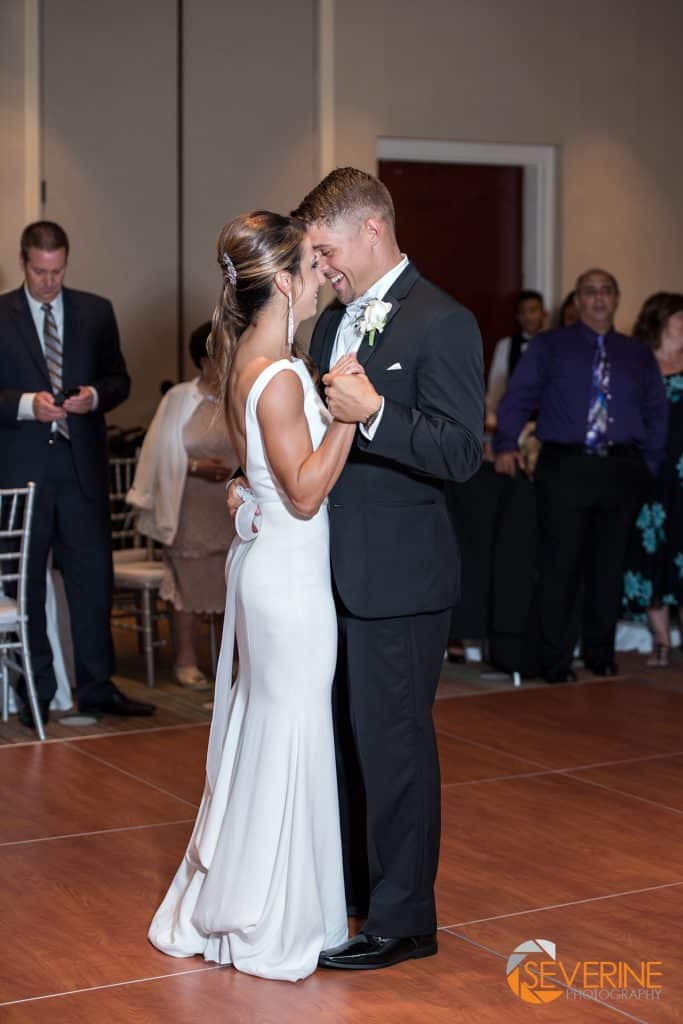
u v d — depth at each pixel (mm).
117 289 7852
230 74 7926
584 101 8539
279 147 8047
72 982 3072
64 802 4406
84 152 7707
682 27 8766
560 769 4801
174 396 5871
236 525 3109
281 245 2982
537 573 6152
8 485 5289
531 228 8570
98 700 5566
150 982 3074
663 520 6492
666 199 8812
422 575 3064
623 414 6062
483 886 3676
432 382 2986
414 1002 2977
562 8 8438
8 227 7488
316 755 3070
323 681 3064
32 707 5184
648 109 8719
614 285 6070
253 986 3053
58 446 5309
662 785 4625
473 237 8492
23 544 5094
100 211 7770
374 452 2920
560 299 8578
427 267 8406
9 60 7422
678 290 8867
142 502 5930
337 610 3139
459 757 4945
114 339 5488
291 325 3031
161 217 7898
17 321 5285
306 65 8039
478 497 6031
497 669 6461
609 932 3375
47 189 7641
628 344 6125
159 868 3805
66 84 7637
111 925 3404
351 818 3379
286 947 3062
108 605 5508
